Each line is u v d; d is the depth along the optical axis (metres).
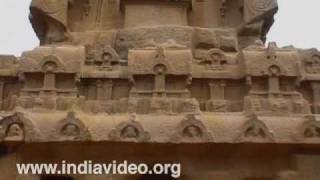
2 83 10.88
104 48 11.06
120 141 9.51
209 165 9.88
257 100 10.27
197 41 11.78
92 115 10.01
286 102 10.27
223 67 10.91
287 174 9.83
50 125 9.66
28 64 10.44
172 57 10.55
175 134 9.55
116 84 10.78
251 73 10.45
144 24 11.93
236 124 9.80
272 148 9.80
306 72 11.02
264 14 11.94
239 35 12.20
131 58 10.55
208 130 9.63
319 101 10.87
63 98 10.23
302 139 9.70
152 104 10.10
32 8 11.79
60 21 11.76
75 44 11.67
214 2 12.81
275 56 10.58
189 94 10.41
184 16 12.26
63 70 10.38
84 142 9.51
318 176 9.88
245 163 9.92
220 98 10.70
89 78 10.70
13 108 10.34
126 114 10.06
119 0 12.41
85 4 12.59
